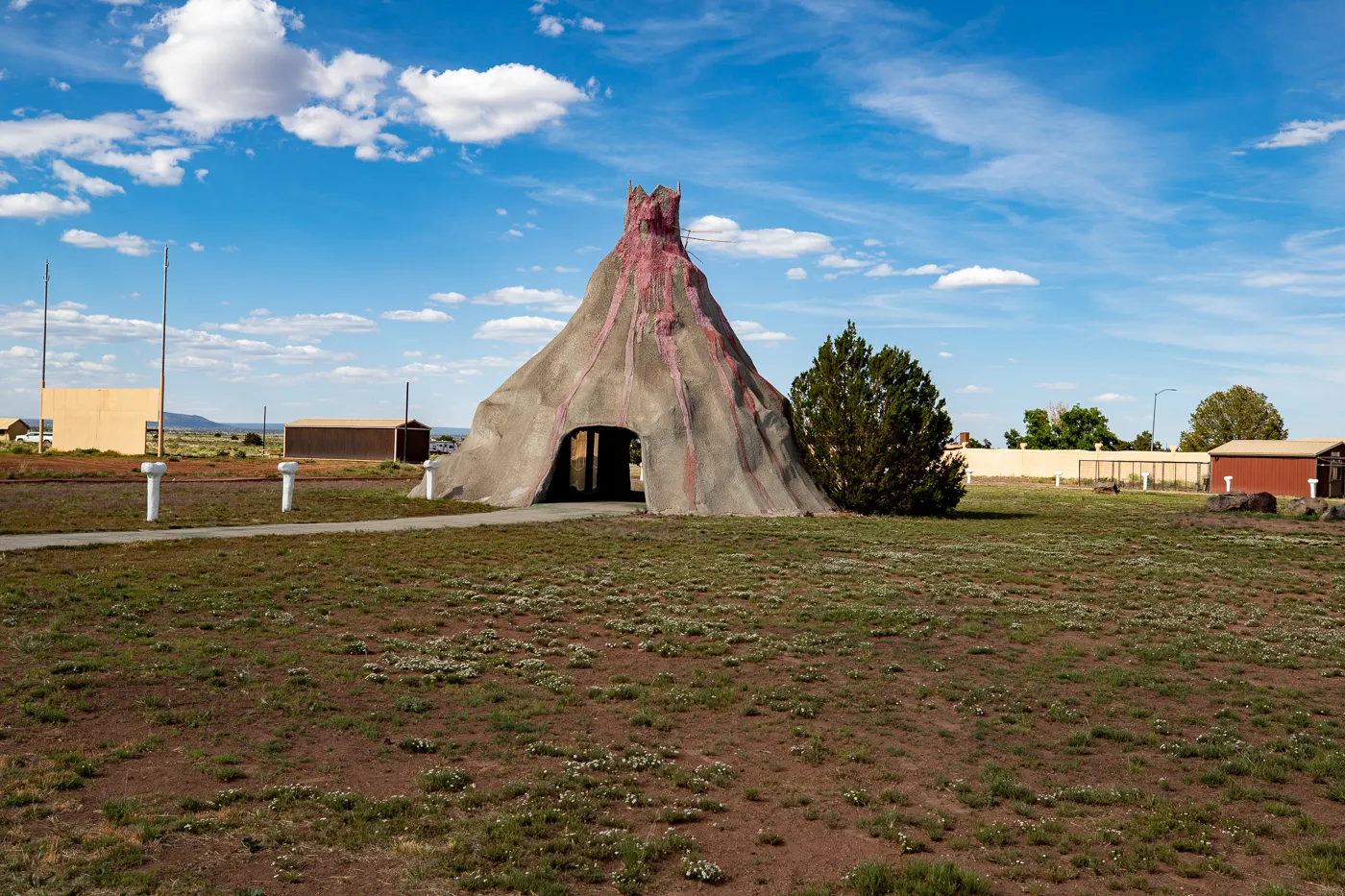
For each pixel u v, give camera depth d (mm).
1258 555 28156
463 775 9477
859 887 7441
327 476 58719
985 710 12430
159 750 9727
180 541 23172
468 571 21250
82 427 77312
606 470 47938
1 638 13406
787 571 22984
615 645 15445
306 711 11227
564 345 43750
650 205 45812
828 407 41969
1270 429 108750
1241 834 8680
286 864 7395
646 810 9023
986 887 7457
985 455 91062
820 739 11172
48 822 7863
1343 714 12406
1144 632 17156
